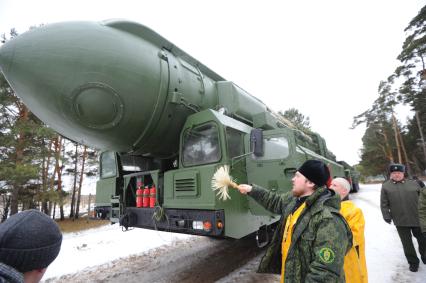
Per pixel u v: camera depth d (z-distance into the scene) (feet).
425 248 12.96
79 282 13.73
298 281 4.82
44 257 3.00
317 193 5.15
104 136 12.28
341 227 4.73
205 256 17.26
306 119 82.99
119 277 14.19
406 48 76.89
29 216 3.08
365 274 6.04
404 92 83.66
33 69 10.66
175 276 13.88
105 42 11.50
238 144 13.52
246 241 20.57
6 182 41.63
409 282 11.34
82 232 32.86
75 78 10.82
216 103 16.76
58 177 55.52
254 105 19.17
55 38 10.98
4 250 2.77
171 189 12.59
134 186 15.66
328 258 4.38
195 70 15.72
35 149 44.47
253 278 12.97
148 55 12.73
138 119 12.30
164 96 12.99
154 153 15.03
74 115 11.39
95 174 64.85
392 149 113.29
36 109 12.21
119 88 11.40
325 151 29.40
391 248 16.25
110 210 15.97
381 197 13.51
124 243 21.42
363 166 133.08
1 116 42.19
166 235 23.75
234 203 11.73
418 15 71.97
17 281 2.75
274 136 14.12
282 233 6.02
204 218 11.00
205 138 12.81
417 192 12.66
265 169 13.64
